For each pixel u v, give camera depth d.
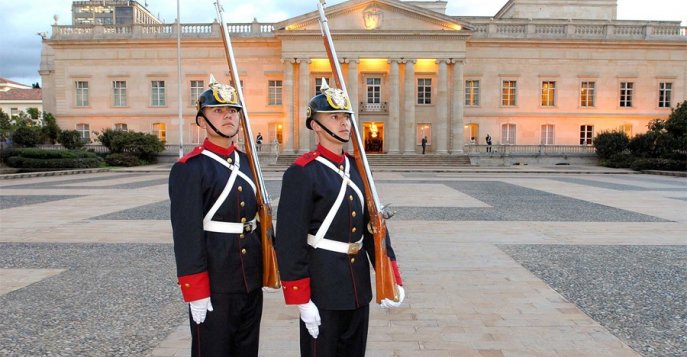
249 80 52.69
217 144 3.84
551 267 9.08
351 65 49.75
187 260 3.51
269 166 44.56
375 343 5.59
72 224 13.66
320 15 3.87
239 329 3.85
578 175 37.75
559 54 52.78
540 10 63.34
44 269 8.88
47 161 39.94
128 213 15.77
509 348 5.46
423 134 52.72
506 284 7.93
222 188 3.71
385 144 52.41
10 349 5.45
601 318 6.45
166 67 53.06
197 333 3.69
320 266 3.60
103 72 53.41
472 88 53.12
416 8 49.12
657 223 14.19
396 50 49.75
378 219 3.75
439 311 6.65
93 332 5.95
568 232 12.66
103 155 49.00
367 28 49.56
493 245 10.99
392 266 3.87
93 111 53.56
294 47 49.56
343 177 3.69
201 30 53.19
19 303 7.02
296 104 50.59
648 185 27.84
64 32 53.59
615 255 10.09
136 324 6.21
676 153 42.75
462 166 46.81
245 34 52.62
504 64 52.81
